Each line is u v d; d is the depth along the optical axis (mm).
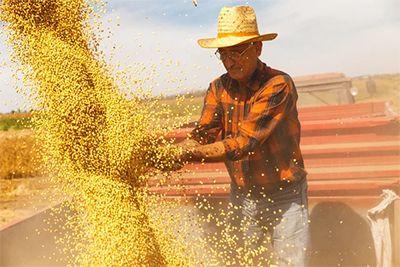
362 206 3215
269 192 2670
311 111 4961
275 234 2707
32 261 2697
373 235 2889
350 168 3393
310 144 3451
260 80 2521
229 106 2666
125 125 2141
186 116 2219
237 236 2873
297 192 2660
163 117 2227
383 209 2875
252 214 2742
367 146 3375
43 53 2189
